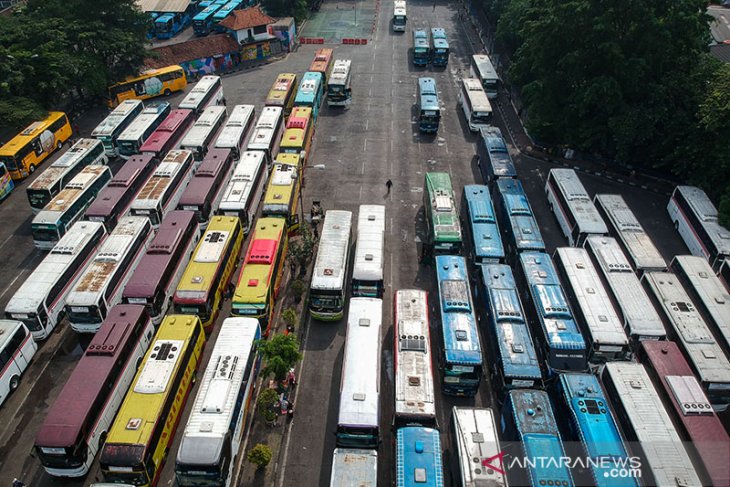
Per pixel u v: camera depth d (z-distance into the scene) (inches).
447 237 1551.4
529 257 1503.4
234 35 3233.3
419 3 4471.0
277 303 1524.4
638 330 1285.7
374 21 4003.4
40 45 2367.1
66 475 1044.5
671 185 2057.1
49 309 1402.6
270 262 1429.6
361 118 2600.9
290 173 1781.5
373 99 2797.7
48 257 1491.1
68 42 2482.8
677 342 1296.8
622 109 1958.7
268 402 1180.5
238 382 1101.1
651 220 1895.9
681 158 1916.8
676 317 1326.3
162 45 3427.7
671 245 1771.7
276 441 1168.8
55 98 2486.5
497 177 1892.2
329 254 1475.1
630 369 1174.3
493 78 2714.1
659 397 1142.3
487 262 1525.6
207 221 1731.1
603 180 2123.5
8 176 2018.9
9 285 1605.6
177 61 3011.8
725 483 959.0
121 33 2662.4
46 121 2284.7
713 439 1038.4
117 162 2263.8
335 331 1446.9
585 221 1636.3
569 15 1994.3
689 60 2025.1
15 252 1747.0
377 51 3459.6
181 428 1183.6
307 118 2183.8
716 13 3454.7
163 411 1064.2
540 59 2154.3
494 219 1660.9
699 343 1258.0
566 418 1110.4
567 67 2091.5
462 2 4335.6
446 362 1177.4
